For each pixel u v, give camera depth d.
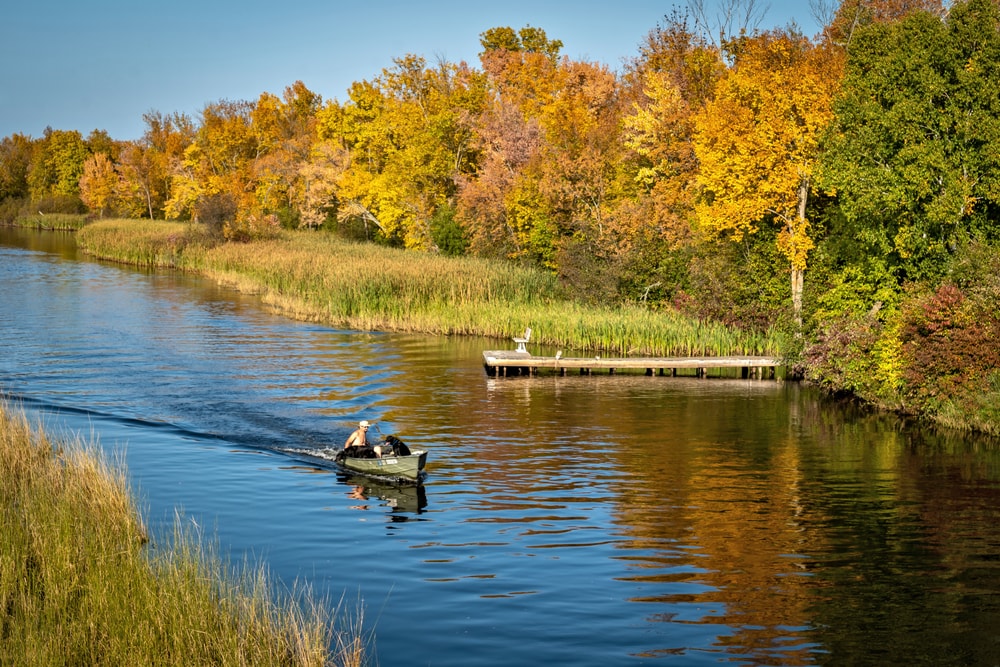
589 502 20.88
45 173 159.62
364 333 48.41
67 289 64.38
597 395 34.62
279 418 28.84
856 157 34.22
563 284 53.12
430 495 21.19
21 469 19.66
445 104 80.31
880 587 15.95
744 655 13.14
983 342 29.94
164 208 124.62
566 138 64.50
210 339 44.84
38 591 13.80
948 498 21.78
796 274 42.62
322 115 92.56
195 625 12.42
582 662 12.80
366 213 87.38
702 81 60.69
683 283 50.62
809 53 44.09
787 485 22.78
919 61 32.62
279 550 17.16
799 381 39.00
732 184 42.31
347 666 12.18
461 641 13.38
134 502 18.98
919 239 33.59
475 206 67.94
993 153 30.89
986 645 13.61
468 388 34.94
